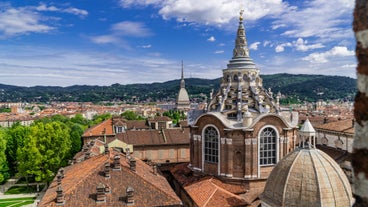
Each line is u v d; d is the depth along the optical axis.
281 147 55.88
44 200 43.19
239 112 56.62
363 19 8.80
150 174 53.19
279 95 63.94
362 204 8.88
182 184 59.66
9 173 101.06
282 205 36.28
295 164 37.75
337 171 37.19
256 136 54.25
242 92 60.41
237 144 54.72
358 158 8.95
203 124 58.59
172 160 94.31
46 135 86.25
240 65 61.34
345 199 35.47
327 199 34.91
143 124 128.00
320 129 79.38
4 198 82.12
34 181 97.94
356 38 9.06
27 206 75.69
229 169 54.91
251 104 59.53
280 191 37.16
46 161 85.44
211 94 67.19
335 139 73.75
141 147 92.25
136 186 43.97
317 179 35.78
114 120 117.56
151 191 43.62
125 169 46.31
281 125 55.62
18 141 106.25
